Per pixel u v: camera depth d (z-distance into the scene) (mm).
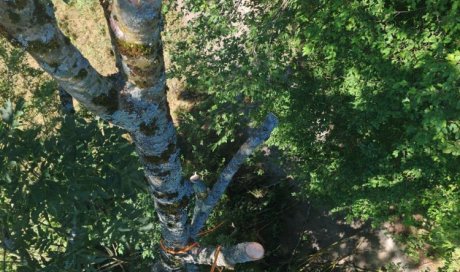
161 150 4324
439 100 5867
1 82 9133
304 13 7680
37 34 2799
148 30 3014
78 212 5660
